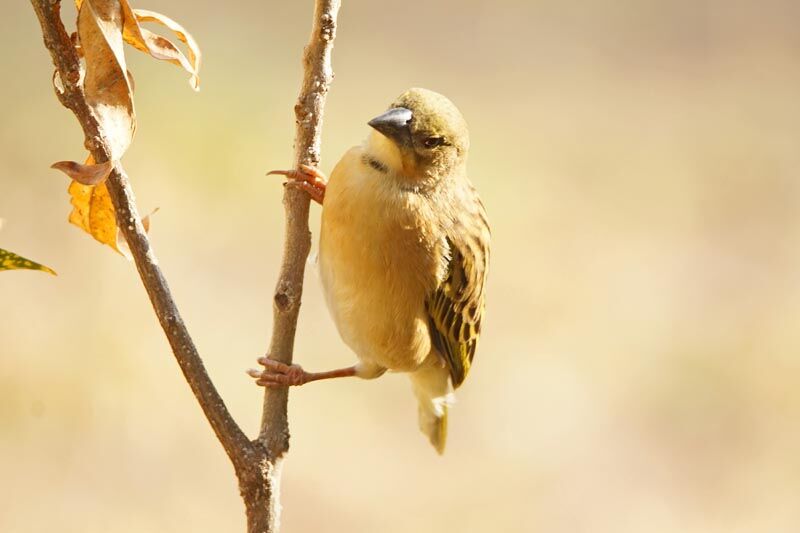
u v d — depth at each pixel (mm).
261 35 17906
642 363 15086
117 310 12328
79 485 10805
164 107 15625
